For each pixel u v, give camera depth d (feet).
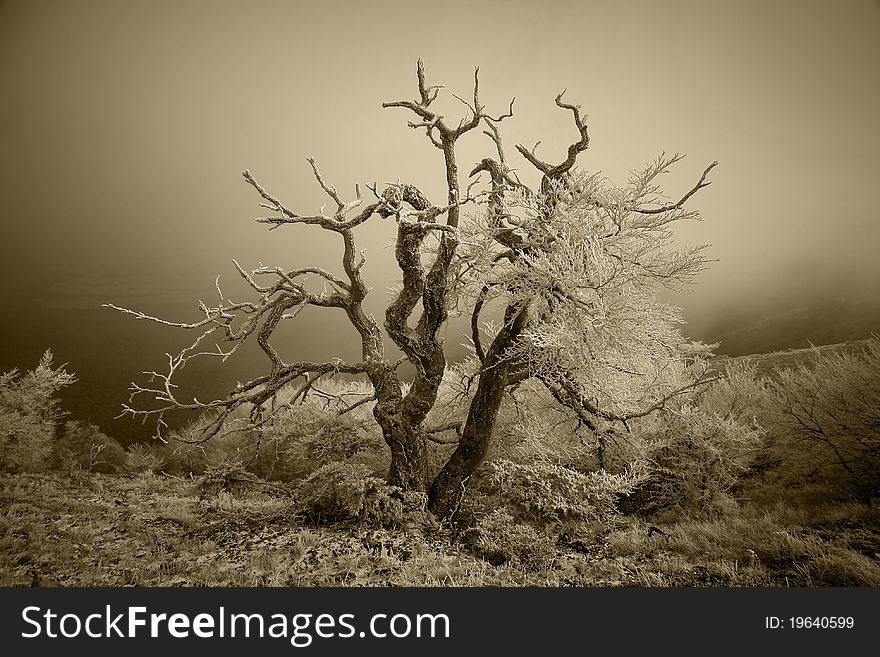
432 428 30.14
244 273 29.86
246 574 19.20
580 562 20.74
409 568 19.89
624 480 27.58
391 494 26.13
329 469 27.73
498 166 29.40
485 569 20.42
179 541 23.45
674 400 31.12
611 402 30.35
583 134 25.63
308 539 22.62
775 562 19.42
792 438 30.17
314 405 42.29
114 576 19.21
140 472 43.83
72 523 25.80
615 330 23.59
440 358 28.32
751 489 30.04
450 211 27.09
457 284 31.24
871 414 25.89
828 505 24.97
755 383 36.24
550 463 29.48
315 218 28.09
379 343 31.35
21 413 40.29
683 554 21.09
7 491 30.86
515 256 27.43
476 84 27.35
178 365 29.60
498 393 27.61
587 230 23.85
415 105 27.07
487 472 32.94
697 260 24.59
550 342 23.36
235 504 30.66
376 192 26.84
